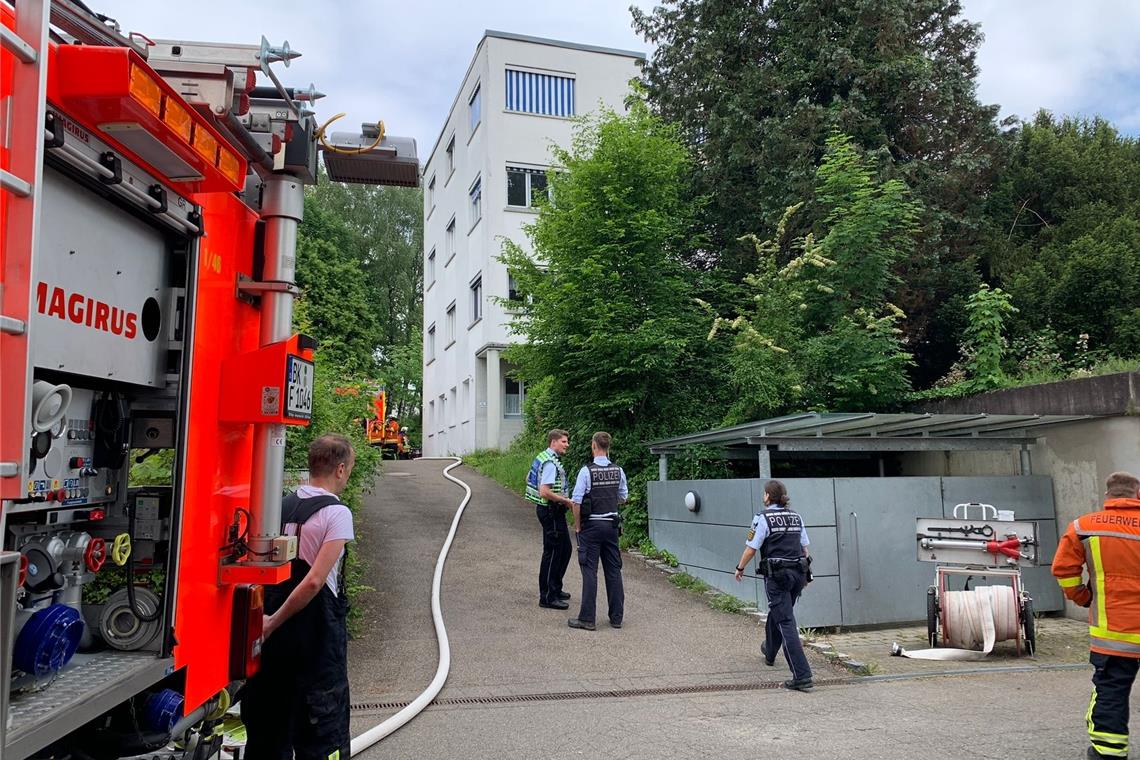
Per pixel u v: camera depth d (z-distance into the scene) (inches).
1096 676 192.9
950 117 580.7
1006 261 613.3
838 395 498.6
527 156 939.3
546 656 294.2
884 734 219.6
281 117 131.6
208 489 119.8
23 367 69.8
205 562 119.3
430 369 1254.3
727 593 390.6
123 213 100.3
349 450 160.1
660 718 232.7
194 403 115.0
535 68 955.3
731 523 390.0
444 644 289.3
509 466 735.7
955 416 374.3
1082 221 631.8
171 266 112.6
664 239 516.1
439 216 1182.3
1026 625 318.0
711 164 595.5
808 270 513.7
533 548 464.4
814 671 289.0
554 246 520.4
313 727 140.9
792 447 385.4
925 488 386.9
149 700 109.2
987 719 233.6
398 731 217.9
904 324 586.9
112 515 109.6
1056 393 403.9
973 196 605.6
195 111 98.7
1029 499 405.4
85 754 102.7
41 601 96.3
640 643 314.3
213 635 123.3
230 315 127.9
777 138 556.1
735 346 482.6
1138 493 201.0
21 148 71.8
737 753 204.5
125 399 108.8
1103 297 552.1
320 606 143.6
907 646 335.6
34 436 85.4
